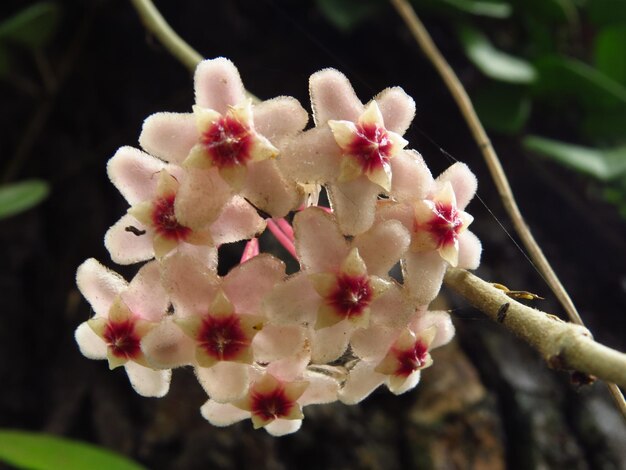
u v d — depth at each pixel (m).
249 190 0.10
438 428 0.18
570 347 0.09
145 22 0.14
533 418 0.18
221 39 0.22
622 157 0.20
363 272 0.10
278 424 0.11
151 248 0.10
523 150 0.22
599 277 0.22
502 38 0.23
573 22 0.22
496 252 0.21
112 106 0.22
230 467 0.18
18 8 0.23
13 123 0.23
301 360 0.11
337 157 0.10
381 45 0.22
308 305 0.10
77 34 0.22
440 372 0.18
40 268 0.21
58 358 0.20
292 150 0.10
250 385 0.11
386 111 0.10
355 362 0.11
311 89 0.10
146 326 0.10
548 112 0.22
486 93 0.21
